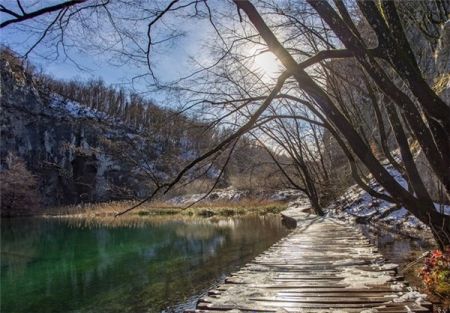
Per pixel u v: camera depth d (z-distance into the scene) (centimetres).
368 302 491
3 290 1001
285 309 472
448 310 516
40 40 497
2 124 5878
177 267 1178
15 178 5253
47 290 982
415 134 616
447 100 1053
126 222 3152
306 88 656
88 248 1741
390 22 574
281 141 2370
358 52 560
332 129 952
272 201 3903
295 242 1082
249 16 600
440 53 1126
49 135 6012
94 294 914
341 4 657
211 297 539
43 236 2361
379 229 1446
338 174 2722
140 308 775
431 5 1183
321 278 634
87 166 5631
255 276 665
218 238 1816
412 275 708
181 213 3553
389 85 593
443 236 670
